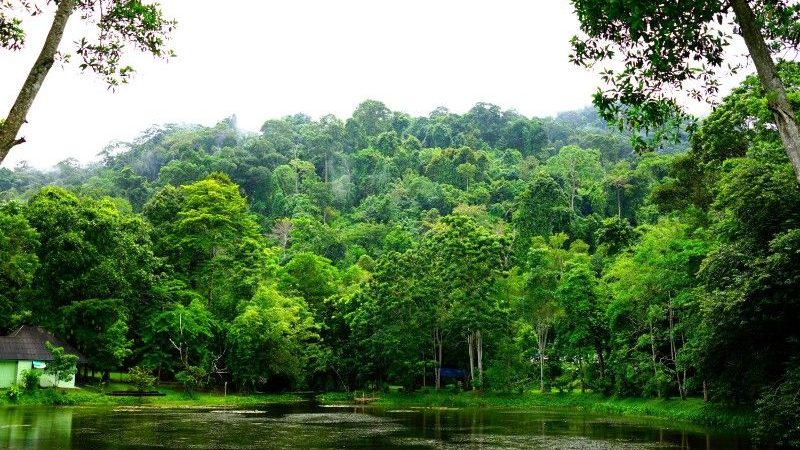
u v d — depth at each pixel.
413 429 33.72
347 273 83.50
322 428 33.44
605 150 162.00
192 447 24.81
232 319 62.00
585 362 62.09
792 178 29.91
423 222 116.56
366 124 186.50
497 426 36.00
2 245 41.94
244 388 61.41
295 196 133.00
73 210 49.75
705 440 29.00
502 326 60.12
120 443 25.42
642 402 47.19
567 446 26.75
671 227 46.94
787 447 26.34
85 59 11.58
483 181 142.12
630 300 46.28
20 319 47.06
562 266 68.94
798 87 30.34
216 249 67.94
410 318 61.22
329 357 64.56
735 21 11.12
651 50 12.12
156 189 127.62
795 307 27.12
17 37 11.40
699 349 31.53
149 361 53.38
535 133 176.75
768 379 29.91
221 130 173.62
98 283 49.78
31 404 42.75
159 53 12.00
